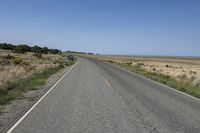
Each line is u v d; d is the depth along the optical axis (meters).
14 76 24.34
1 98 12.38
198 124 8.28
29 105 11.31
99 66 49.06
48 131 7.32
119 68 44.88
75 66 48.09
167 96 14.41
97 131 7.37
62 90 16.42
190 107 11.21
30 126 7.84
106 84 19.94
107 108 10.73
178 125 8.14
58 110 10.27
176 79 26.36
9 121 8.46
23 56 81.94
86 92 15.55
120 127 7.81
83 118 8.93
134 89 17.27
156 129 7.64
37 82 19.92
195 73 43.69
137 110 10.41
